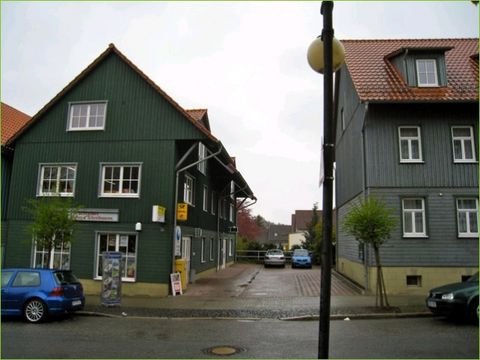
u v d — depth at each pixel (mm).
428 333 9820
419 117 17484
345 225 13984
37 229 14664
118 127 18250
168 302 14711
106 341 8992
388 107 17594
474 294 10875
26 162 18891
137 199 17500
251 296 16188
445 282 16531
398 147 17344
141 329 10398
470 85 17750
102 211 17562
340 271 25844
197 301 14914
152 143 17875
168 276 16750
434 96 17125
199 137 17594
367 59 20234
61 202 15781
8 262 18281
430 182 17078
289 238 76125
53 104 19000
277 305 13945
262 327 10688
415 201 17234
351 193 21203
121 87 18547
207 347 8484
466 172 17094
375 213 13398
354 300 14828
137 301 14938
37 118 18984
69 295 11789
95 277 17312
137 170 17891
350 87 21203
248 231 61312
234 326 10828
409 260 16719
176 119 17891
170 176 17484
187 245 20344
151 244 17062
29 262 18078
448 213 16875
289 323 11289
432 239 16781
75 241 17641
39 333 9828
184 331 10141
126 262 17281
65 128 18781
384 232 13289
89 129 18484
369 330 10203
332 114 4652
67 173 18531
